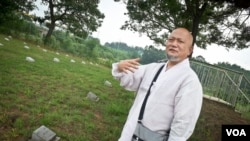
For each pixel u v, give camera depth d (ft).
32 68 31.27
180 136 6.91
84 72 40.96
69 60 57.82
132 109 8.05
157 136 7.36
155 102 7.45
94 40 158.61
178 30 7.77
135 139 7.49
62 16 106.32
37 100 19.38
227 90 40.96
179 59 7.60
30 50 54.85
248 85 41.65
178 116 7.00
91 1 105.91
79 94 24.23
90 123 17.22
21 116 15.83
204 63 41.50
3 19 94.48
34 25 124.77
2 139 12.86
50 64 39.45
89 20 109.40
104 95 26.16
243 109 38.63
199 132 20.88
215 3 39.52
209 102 36.86
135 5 56.54
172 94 7.34
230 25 42.78
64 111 18.33
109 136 15.93
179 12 49.32
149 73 8.16
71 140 14.24
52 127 15.37
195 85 7.20
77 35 112.16
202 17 47.67
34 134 13.48
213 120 26.02
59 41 126.21
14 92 19.94
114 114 20.79
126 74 8.38
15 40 75.15
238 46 44.75
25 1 98.84
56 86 25.41
